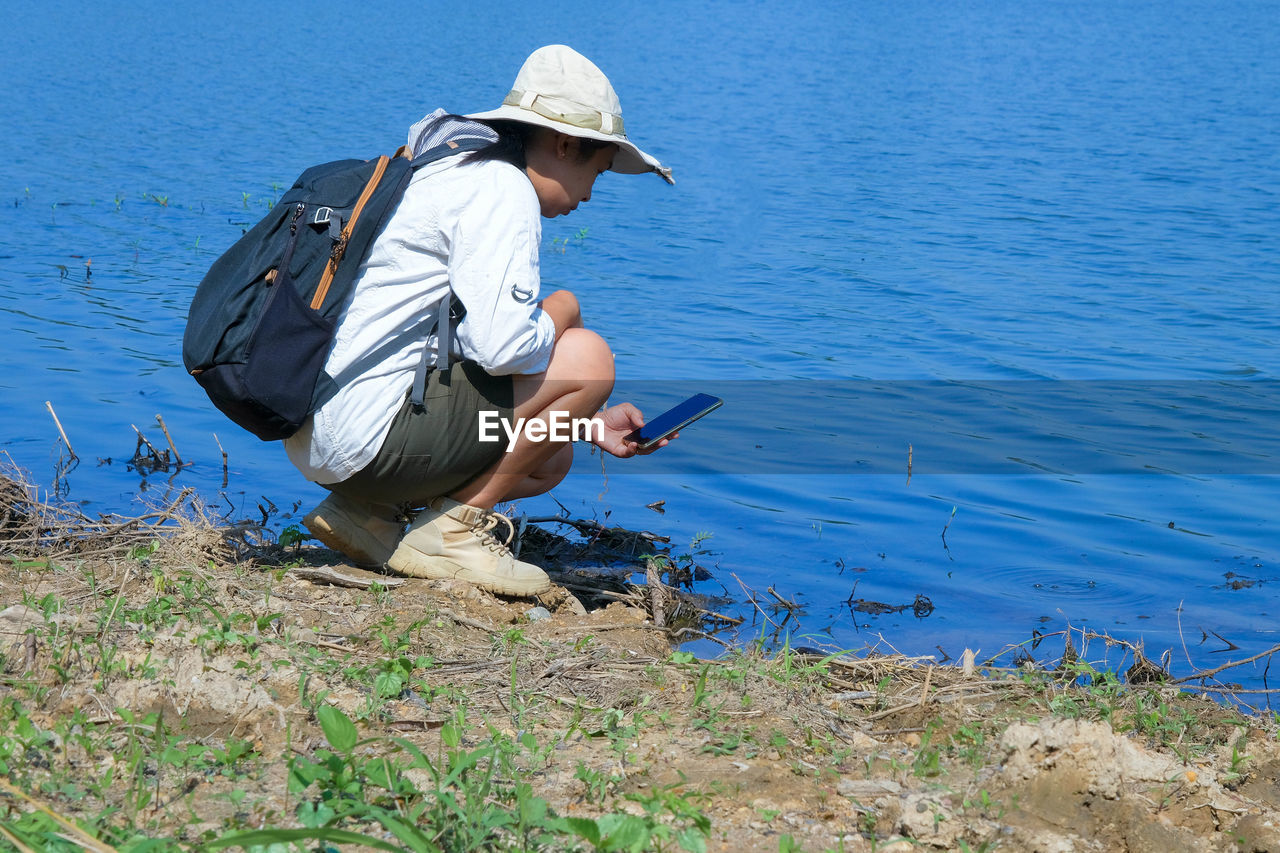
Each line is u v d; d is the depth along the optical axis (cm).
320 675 337
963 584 518
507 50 4053
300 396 382
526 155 410
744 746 316
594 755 308
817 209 1543
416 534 424
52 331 879
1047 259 1267
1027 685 369
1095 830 281
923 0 8162
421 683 341
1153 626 478
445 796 259
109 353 832
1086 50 4562
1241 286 1153
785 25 5709
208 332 375
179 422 701
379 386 390
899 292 1112
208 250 1202
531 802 259
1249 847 279
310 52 3822
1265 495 634
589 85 405
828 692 366
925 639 461
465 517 423
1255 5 7875
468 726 320
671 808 274
